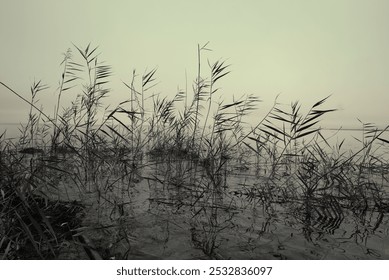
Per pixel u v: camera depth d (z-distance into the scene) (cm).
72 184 391
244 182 458
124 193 365
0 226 209
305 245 227
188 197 360
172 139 521
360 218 302
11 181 212
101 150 445
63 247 205
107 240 221
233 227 263
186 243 224
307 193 330
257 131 543
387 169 462
